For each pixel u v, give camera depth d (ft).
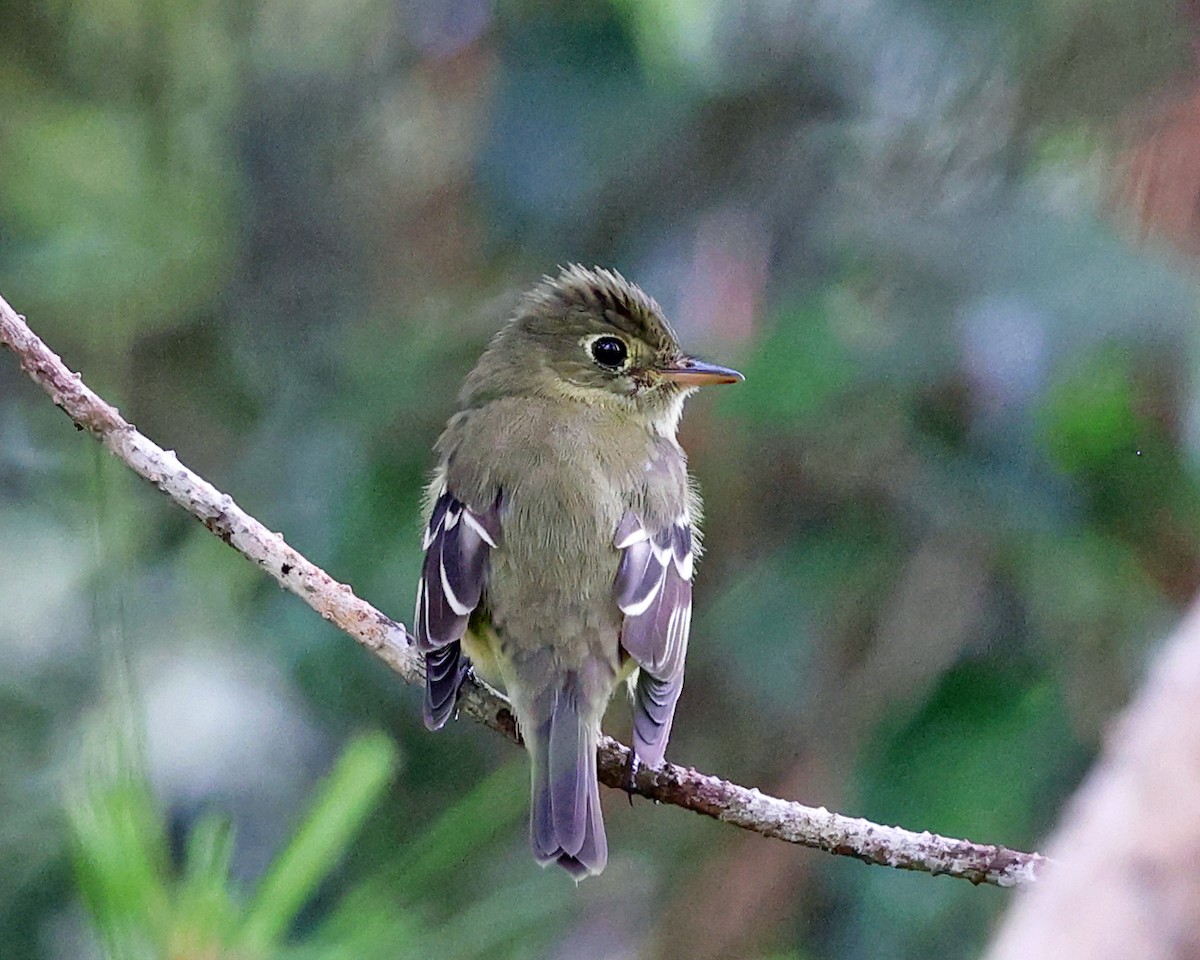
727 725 35.35
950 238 31.37
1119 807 9.59
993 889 31.99
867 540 33.53
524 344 30.50
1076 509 32.14
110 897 16.96
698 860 35.01
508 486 26.81
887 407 32.37
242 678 34.68
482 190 35.04
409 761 34.81
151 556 35.60
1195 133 30.86
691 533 28.27
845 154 34.40
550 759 24.61
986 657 32.99
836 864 33.53
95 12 37.81
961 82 33.35
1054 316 29.94
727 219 35.06
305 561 24.68
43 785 32.65
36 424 36.99
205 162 38.65
